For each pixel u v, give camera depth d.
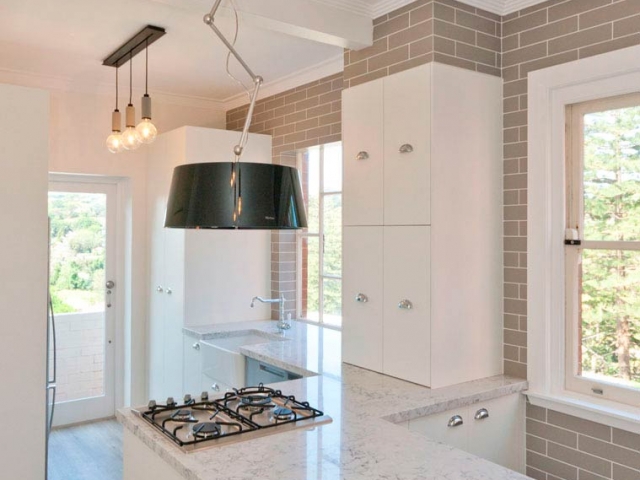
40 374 2.71
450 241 2.58
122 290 4.91
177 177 1.56
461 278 2.62
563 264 2.57
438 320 2.54
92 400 4.82
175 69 4.04
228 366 3.60
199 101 4.92
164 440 1.81
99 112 4.52
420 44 2.63
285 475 1.56
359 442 1.81
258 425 1.93
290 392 2.44
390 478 1.54
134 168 4.70
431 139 2.51
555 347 2.58
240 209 1.47
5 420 2.63
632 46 2.26
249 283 4.43
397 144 2.68
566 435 2.52
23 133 2.66
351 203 2.95
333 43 2.89
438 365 2.54
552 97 2.57
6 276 2.62
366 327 2.86
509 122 2.75
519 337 2.71
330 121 3.88
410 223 2.62
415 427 2.26
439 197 2.54
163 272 4.46
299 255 4.51
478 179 2.68
